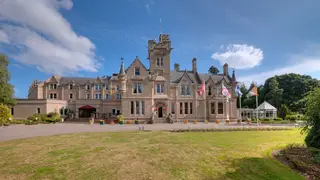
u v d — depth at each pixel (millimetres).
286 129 23500
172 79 44250
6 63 43500
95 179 6730
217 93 44594
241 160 9102
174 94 42438
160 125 31453
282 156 9773
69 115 50062
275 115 50781
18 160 9086
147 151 11000
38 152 10750
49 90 63688
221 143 13609
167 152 10750
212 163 8656
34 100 46344
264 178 6859
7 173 7309
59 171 7539
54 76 64688
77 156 9836
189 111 42844
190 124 34062
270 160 9094
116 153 10500
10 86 43531
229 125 31438
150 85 38750
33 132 21031
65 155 10055
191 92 43531
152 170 7684
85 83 65188
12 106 45812
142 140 14945
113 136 17281
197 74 46906
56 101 49125
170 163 8641
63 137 16703
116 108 54562
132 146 12469
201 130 22047
